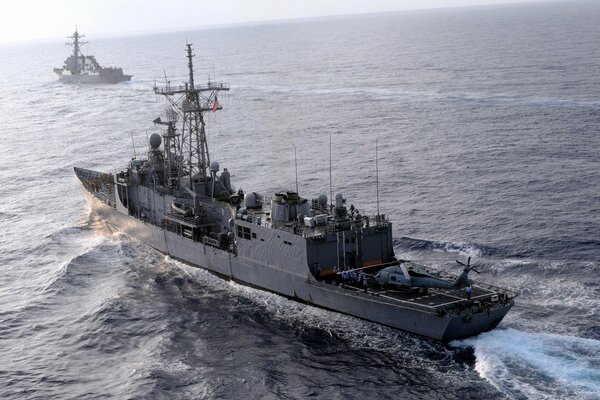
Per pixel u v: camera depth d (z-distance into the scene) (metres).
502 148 116.56
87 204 94.94
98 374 48.47
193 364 49.38
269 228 59.41
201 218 68.75
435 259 66.81
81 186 102.62
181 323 56.31
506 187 92.25
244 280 63.78
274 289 60.81
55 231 83.06
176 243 71.19
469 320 48.44
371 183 99.38
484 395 43.00
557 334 49.78
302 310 58.00
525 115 146.88
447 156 113.50
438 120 149.25
